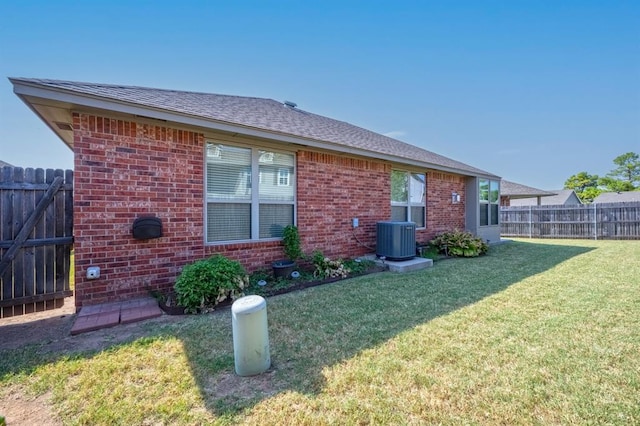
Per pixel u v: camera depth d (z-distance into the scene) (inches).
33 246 166.9
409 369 102.5
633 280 225.8
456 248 354.6
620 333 130.0
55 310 173.6
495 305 169.5
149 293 183.3
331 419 78.9
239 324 99.8
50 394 91.6
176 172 193.5
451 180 424.8
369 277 243.3
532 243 494.6
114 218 173.2
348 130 392.2
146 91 216.5
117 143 173.8
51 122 195.3
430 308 165.8
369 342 124.0
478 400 86.0
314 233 267.1
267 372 102.3
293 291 203.2
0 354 116.0
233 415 80.8
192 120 184.7
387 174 331.9
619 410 81.0
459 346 119.1
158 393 91.1
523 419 78.2
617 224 568.4
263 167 238.8
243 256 223.8
